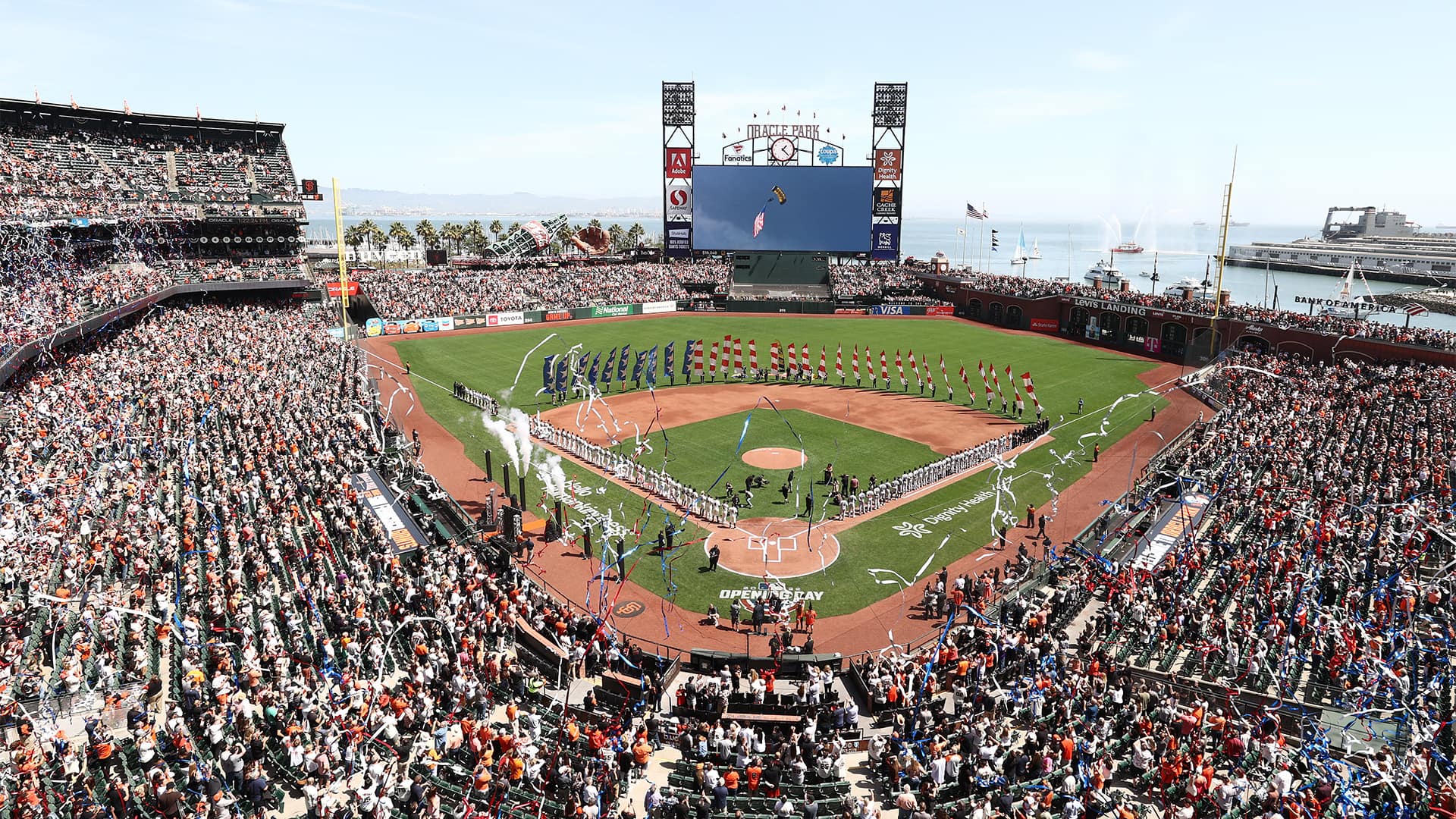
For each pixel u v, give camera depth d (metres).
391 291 126.44
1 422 50.97
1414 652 31.23
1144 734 27.62
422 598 35.72
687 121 137.62
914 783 25.98
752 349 87.69
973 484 56.78
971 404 78.12
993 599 39.75
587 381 80.44
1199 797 23.86
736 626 38.34
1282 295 199.25
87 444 48.81
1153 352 107.50
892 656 34.19
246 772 24.45
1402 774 24.47
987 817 22.84
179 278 103.69
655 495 53.81
